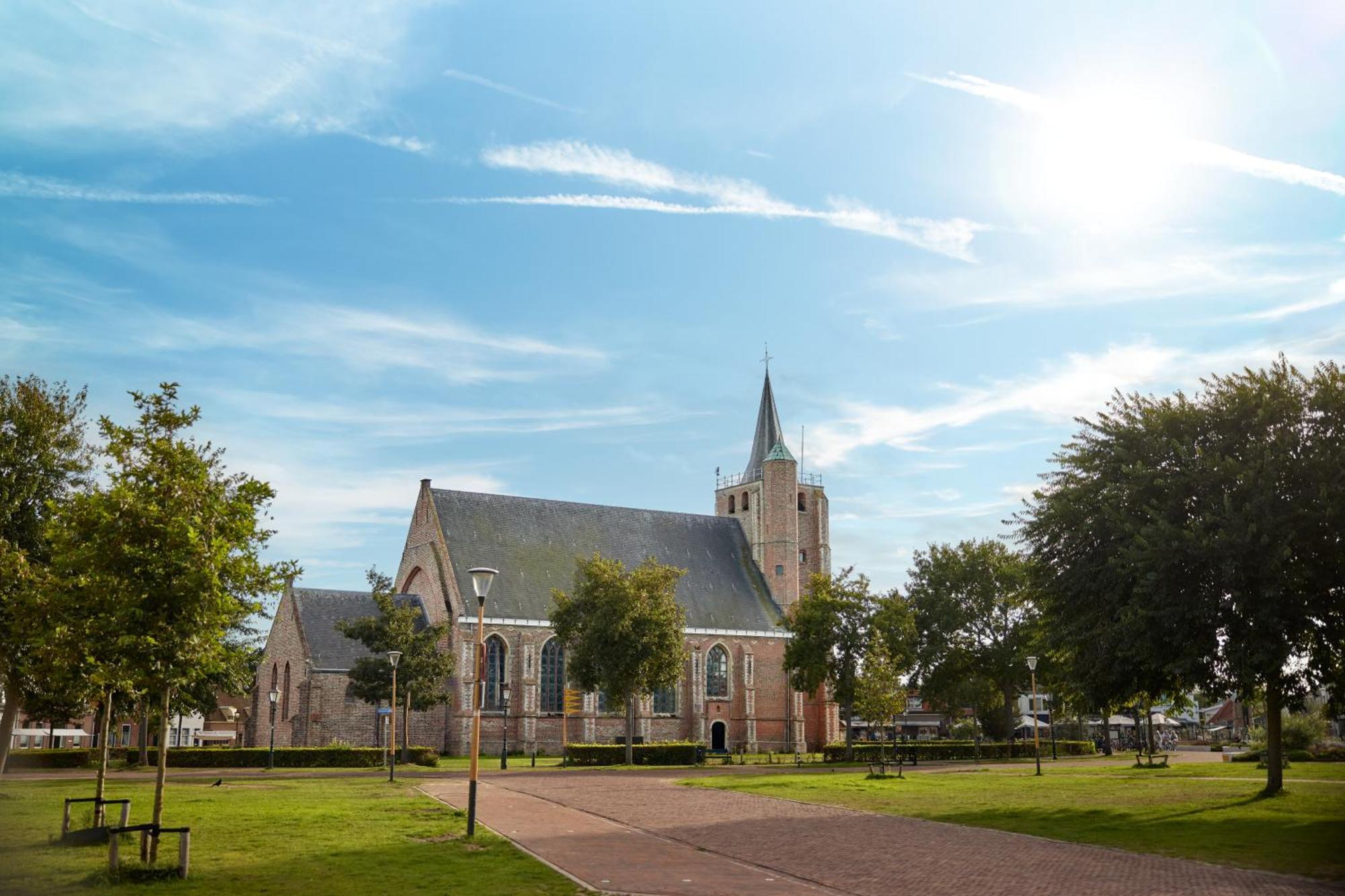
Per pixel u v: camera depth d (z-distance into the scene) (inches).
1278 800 1379.2
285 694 3395.7
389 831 1056.2
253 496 930.1
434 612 3607.3
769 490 4323.3
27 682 1433.3
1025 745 3213.6
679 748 2765.7
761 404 4537.4
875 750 2945.4
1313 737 2492.6
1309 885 799.1
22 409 1545.3
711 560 4259.4
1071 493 1471.5
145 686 849.5
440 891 728.3
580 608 2839.6
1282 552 1214.9
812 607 2962.6
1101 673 1441.9
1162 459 1419.8
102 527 842.2
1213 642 1301.7
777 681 4067.4
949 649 3430.1
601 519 4109.3
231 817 1171.3
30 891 731.4
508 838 1024.9
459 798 1465.3
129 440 895.1
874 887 784.9
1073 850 982.4
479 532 3740.2
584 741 3558.1
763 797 1549.0
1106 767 2391.7
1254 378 1405.0
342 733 3213.6
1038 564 1535.4
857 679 2807.6
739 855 940.0
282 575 939.3
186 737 4320.9
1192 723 5265.8
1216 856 940.0
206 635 861.2
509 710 3469.5
